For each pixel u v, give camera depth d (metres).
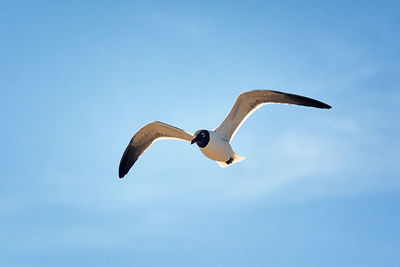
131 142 16.12
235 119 15.05
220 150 14.78
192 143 14.83
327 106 14.63
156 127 15.54
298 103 14.83
